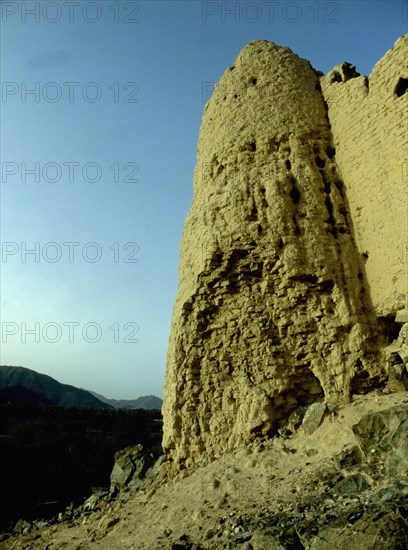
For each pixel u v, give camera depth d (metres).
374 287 10.48
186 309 11.15
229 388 10.21
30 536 10.63
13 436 33.09
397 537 4.88
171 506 8.48
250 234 10.87
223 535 6.59
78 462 29.23
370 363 9.70
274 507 6.90
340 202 11.50
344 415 8.77
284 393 9.85
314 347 10.10
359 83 11.74
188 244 12.44
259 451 8.97
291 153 12.01
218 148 12.75
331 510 6.10
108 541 8.23
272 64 13.38
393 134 10.35
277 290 10.62
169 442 10.55
